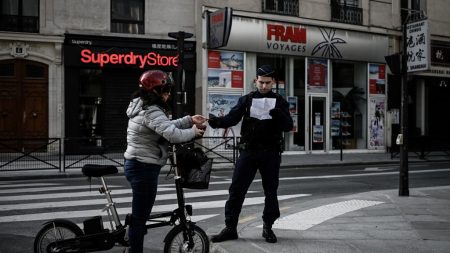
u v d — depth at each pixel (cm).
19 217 741
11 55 1677
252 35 1962
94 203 865
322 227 621
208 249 484
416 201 813
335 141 2209
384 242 540
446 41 2562
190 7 1917
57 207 824
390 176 1349
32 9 1717
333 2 2192
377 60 2319
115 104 1819
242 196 543
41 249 458
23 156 1373
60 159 1402
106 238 451
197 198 933
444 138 2202
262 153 530
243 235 571
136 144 427
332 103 2205
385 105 2356
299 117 2111
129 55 1797
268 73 527
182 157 453
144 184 426
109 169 456
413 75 2436
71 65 1733
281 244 528
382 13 2341
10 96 1691
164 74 430
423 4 2495
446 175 1399
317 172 1471
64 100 1738
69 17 1741
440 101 2569
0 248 566
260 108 528
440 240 551
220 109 1916
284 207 828
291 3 2075
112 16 1814
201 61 1888
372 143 2298
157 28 1864
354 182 1209
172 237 462
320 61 2166
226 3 1942
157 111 420
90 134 1789
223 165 1598
